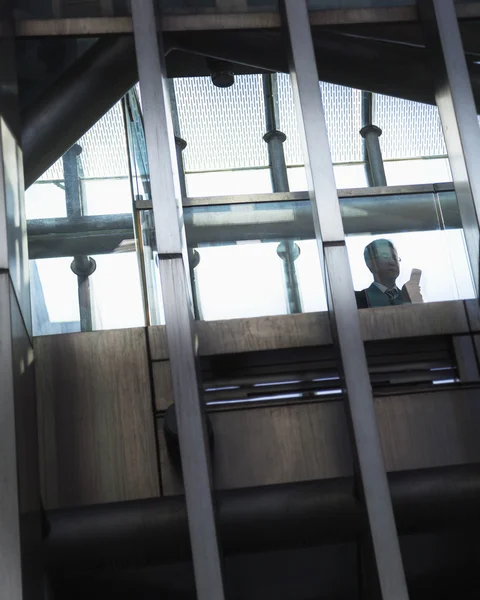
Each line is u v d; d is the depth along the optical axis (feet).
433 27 24.76
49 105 26.86
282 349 25.46
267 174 35.86
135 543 21.17
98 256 25.99
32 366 22.74
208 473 19.24
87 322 25.12
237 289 25.98
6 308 19.08
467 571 23.94
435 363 25.86
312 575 23.63
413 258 26.89
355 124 36.63
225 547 21.66
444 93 24.03
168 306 20.43
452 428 24.61
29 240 26.08
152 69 22.54
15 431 18.17
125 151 28.37
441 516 21.95
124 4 26.27
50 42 27.32
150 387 24.31
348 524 21.66
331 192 22.03
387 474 22.21
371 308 25.88
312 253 26.58
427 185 27.76
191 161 36.04
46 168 27.48
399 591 18.92
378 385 25.54
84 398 24.11
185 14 26.43
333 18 26.58
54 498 23.22
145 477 23.52
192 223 26.71
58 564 21.13
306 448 24.13
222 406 24.56
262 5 26.71
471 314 26.03
